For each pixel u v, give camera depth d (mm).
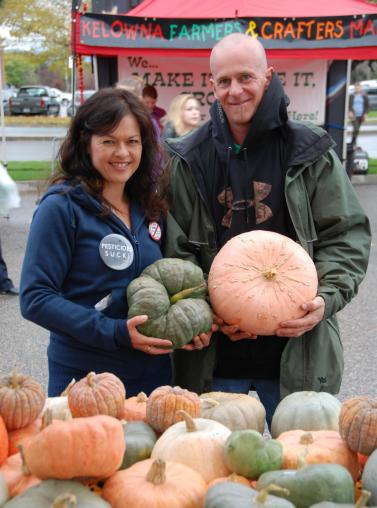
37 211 2502
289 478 1614
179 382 2873
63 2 24859
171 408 2021
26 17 25141
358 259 2699
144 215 2670
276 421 2166
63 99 37594
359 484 1812
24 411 1934
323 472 1601
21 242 9430
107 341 2365
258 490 1647
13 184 6777
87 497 1560
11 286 7062
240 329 2521
